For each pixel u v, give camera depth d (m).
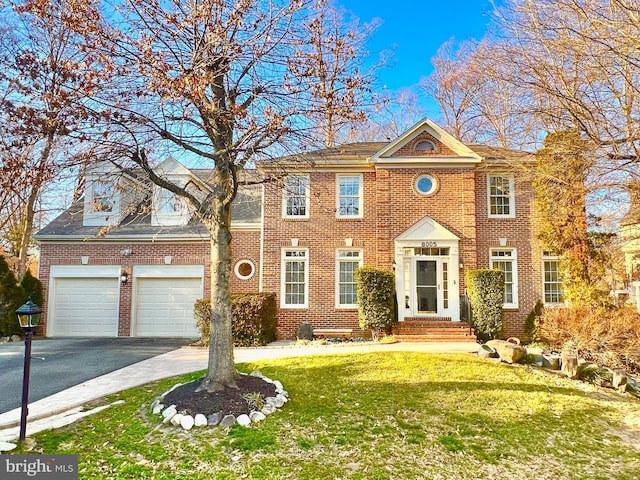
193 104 6.30
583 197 12.38
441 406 7.02
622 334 11.26
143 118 6.36
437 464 5.27
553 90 11.20
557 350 12.28
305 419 6.28
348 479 4.79
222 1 6.29
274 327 14.99
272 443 5.50
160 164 9.43
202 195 16.55
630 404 8.00
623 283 18.61
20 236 23.61
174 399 6.57
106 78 5.86
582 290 13.62
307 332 14.73
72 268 16.30
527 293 15.31
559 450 5.88
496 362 10.10
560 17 10.68
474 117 24.94
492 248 15.56
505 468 5.31
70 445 5.37
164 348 12.84
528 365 10.08
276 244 15.77
